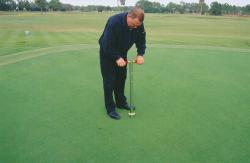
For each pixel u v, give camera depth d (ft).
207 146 13.67
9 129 15.24
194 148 13.50
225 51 39.68
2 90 21.35
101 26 95.55
